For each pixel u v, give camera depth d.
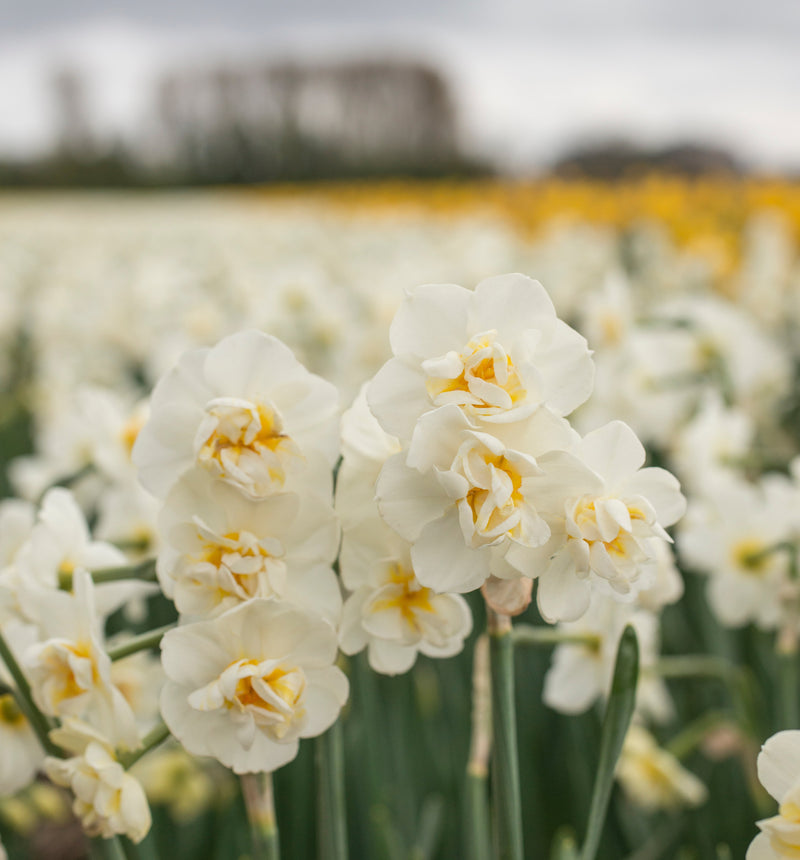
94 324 1.56
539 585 0.32
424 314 0.32
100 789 0.33
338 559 0.34
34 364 1.82
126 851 0.39
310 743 0.58
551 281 1.84
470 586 0.32
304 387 0.33
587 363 0.32
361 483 0.34
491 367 0.31
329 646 0.32
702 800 0.58
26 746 0.37
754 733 0.49
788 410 1.15
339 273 2.17
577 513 0.31
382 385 0.32
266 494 0.32
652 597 0.38
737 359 0.75
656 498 0.32
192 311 1.26
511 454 0.30
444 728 0.71
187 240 3.19
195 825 0.66
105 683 0.33
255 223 4.11
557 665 0.45
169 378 0.33
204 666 0.32
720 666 0.50
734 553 0.48
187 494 0.32
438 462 0.31
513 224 4.12
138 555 0.50
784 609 0.47
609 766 0.36
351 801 0.62
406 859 0.59
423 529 0.31
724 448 0.59
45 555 0.37
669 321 0.73
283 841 0.60
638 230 3.24
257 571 0.32
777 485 0.48
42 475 0.67
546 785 0.71
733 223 3.31
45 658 0.34
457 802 0.64
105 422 0.52
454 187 6.43
